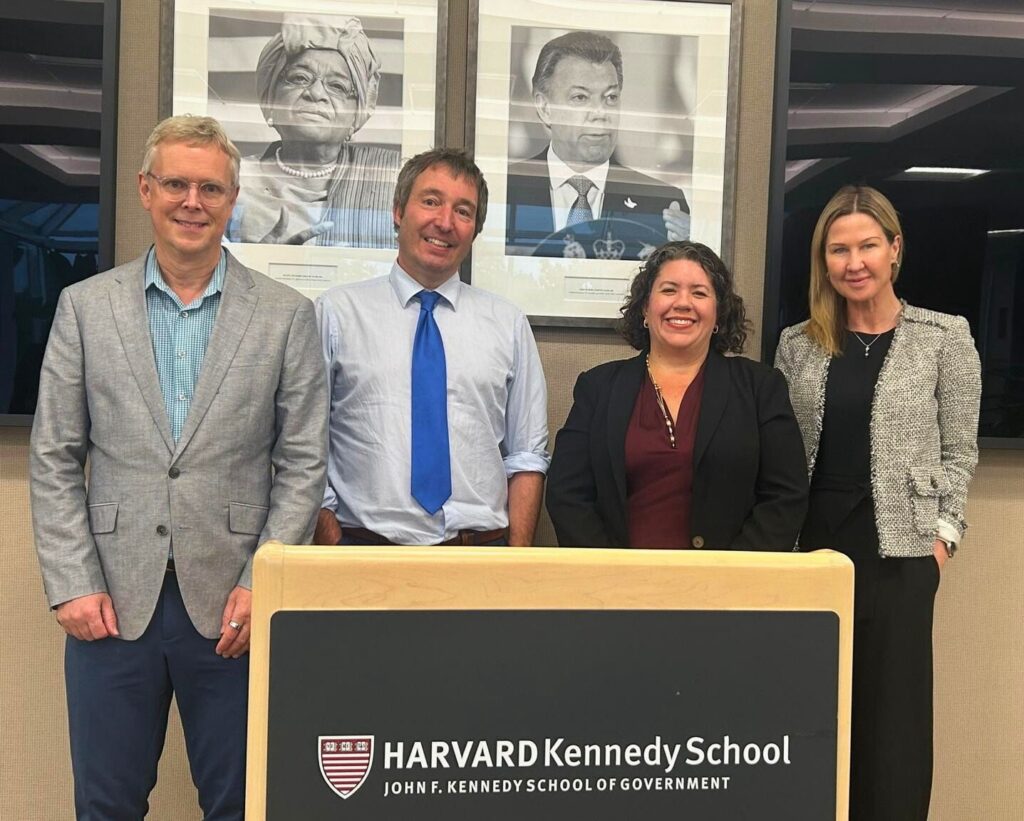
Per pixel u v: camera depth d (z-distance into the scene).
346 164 2.13
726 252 2.23
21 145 2.06
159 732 1.62
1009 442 2.24
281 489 1.63
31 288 2.08
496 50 2.16
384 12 2.13
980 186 2.22
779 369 2.02
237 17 2.09
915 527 1.85
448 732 0.86
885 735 1.84
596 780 0.87
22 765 2.15
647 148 2.21
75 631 1.52
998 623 2.32
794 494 1.77
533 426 2.01
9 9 2.04
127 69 2.10
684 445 1.80
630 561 0.88
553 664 0.87
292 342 1.66
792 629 0.91
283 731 0.84
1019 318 2.23
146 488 1.54
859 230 1.90
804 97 2.20
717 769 0.89
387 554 0.85
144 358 1.57
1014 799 2.32
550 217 2.20
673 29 2.20
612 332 2.25
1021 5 2.21
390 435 1.85
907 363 1.90
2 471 2.12
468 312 1.97
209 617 1.56
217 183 1.58
